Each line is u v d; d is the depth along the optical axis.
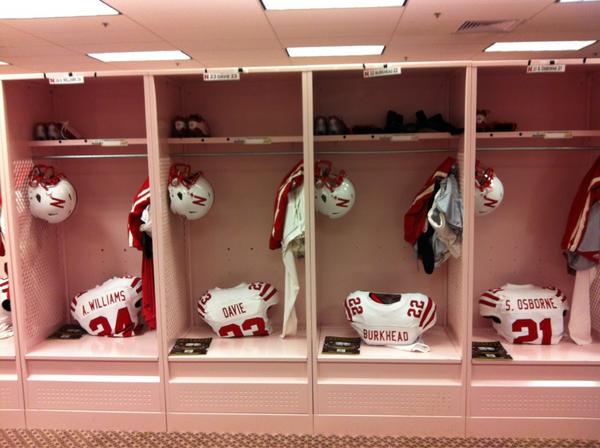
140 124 3.21
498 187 2.81
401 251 3.19
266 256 3.27
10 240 2.82
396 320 2.82
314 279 2.67
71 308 3.22
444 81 3.04
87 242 3.34
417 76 3.03
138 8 3.12
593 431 2.68
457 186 2.75
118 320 3.11
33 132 3.02
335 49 4.43
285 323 2.98
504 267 3.20
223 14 3.29
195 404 2.80
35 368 2.88
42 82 2.99
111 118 3.23
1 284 3.30
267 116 3.15
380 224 3.17
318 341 2.97
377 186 3.14
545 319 2.88
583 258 2.87
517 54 4.71
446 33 3.85
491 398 2.69
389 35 3.88
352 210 3.17
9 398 2.89
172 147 2.97
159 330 2.78
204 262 3.28
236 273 3.29
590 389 2.66
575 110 3.04
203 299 3.10
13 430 2.87
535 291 2.99
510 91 3.05
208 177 3.21
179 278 3.10
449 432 2.72
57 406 2.87
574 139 3.06
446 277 3.17
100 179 3.29
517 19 3.45
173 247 2.98
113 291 3.13
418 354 2.76
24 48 4.11
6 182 2.79
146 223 2.89
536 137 2.84
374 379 2.74
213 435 2.78
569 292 3.19
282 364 2.77
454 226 2.71
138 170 3.27
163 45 4.11
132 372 2.85
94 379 2.84
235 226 3.25
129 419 2.84
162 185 2.79
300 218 2.80
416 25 3.61
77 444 2.71
